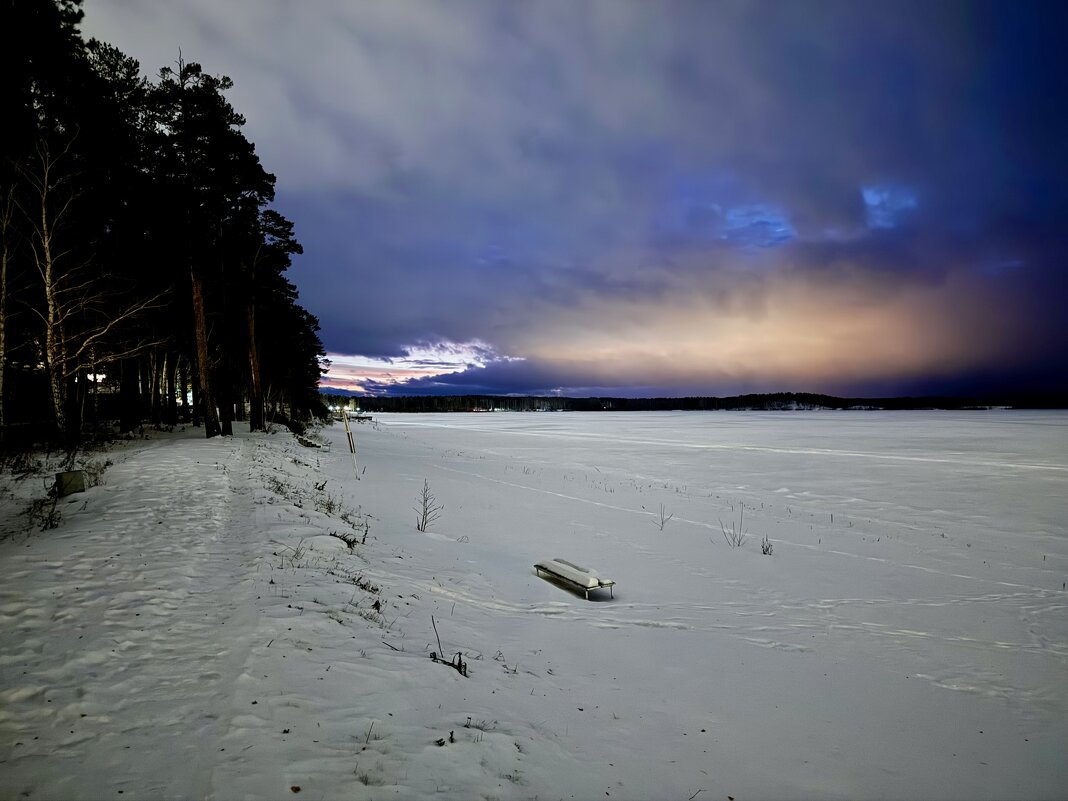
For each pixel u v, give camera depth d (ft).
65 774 10.42
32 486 38.45
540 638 22.75
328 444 106.32
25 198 55.36
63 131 57.82
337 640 17.81
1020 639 26.09
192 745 11.62
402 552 32.83
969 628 27.43
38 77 52.65
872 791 13.83
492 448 147.84
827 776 14.35
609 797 12.23
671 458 118.32
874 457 118.52
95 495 35.65
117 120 63.82
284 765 11.21
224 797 10.07
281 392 156.04
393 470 75.10
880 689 20.20
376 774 11.39
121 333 72.02
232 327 97.14
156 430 88.48
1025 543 46.34
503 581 30.55
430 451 121.60
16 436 62.34
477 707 15.42
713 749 15.19
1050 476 87.92
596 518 51.44
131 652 15.56
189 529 28.86
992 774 15.02
